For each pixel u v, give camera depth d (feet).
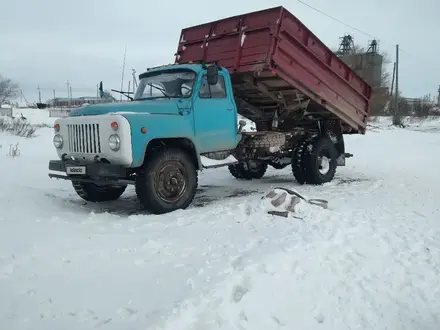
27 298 9.93
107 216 17.60
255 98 28.14
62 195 23.63
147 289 10.36
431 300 11.26
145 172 18.08
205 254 12.85
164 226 16.12
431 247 14.51
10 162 33.42
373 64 124.98
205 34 26.61
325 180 27.66
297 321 9.87
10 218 15.62
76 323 8.87
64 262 12.01
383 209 19.25
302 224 16.33
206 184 29.04
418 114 138.51
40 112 146.41
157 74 22.52
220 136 21.76
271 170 36.37
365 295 11.25
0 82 202.80
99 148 17.92
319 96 26.35
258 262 11.81
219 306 9.66
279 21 22.61
